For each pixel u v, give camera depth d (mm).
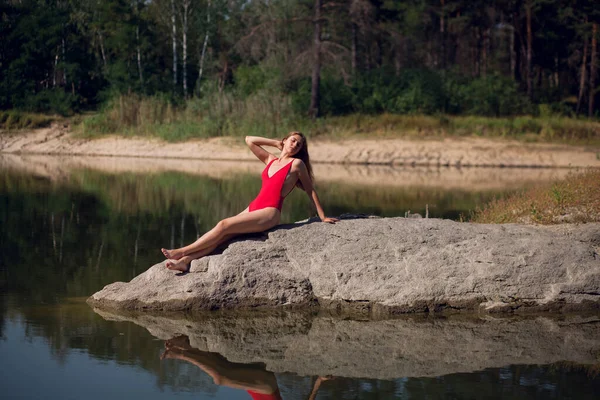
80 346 5168
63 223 11000
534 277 6398
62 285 6996
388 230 6660
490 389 4418
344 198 14539
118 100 30234
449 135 26531
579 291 6371
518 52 42688
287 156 6820
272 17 36219
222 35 42281
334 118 29031
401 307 6258
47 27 35344
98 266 7875
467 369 4820
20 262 8055
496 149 24547
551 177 19094
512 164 23312
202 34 40719
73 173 19469
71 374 4582
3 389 4281
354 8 28922
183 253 6398
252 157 24953
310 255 6508
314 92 29219
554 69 48594
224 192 15484
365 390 4395
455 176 19625
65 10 37188
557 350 5277
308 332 5676
